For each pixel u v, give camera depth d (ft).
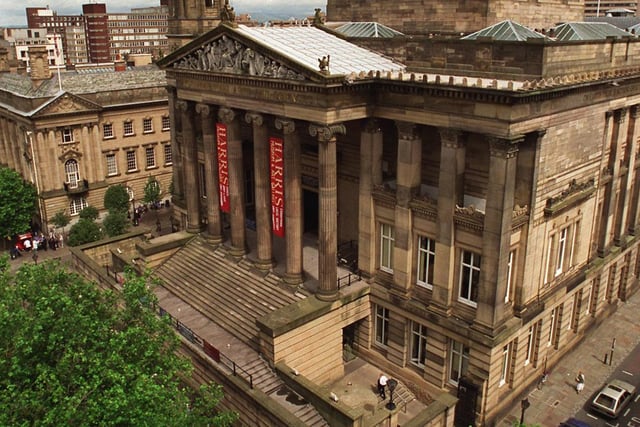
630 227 184.03
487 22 155.33
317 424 127.24
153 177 312.09
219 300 165.78
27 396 85.71
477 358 133.08
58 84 286.46
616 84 143.95
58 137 280.51
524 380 146.00
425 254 144.46
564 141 134.00
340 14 194.39
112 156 306.76
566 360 162.40
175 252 192.54
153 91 313.94
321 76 130.82
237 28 155.74
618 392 142.00
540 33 155.02
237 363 141.28
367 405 142.82
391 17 177.37
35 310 98.94
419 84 128.47
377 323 159.53
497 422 138.72
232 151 167.94
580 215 149.59
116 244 223.10
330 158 140.56
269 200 163.32
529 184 127.34
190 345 148.77
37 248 271.49
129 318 110.32
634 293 199.62
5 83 325.21
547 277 143.84
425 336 147.54
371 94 141.79
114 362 94.68
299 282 157.79
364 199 152.25
